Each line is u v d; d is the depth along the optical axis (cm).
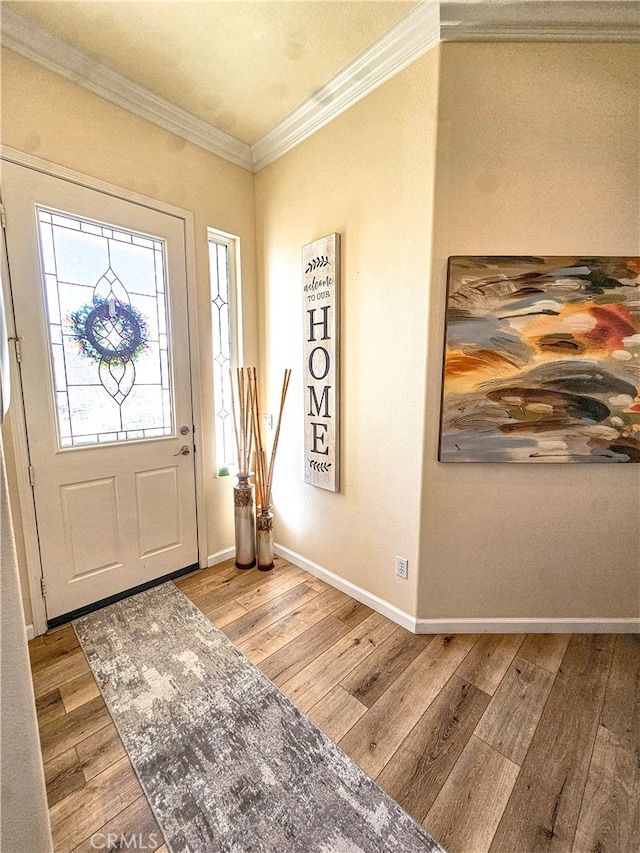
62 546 182
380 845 97
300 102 191
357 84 171
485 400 162
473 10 138
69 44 156
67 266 173
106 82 173
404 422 175
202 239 220
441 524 173
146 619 189
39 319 167
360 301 187
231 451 255
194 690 146
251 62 166
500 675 153
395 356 175
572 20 139
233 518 256
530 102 147
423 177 155
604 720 133
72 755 121
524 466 168
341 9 141
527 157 150
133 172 189
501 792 110
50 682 150
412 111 156
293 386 235
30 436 169
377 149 170
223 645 171
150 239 199
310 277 206
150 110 189
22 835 71
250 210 242
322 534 225
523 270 154
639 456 164
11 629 70
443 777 114
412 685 148
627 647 169
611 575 175
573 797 108
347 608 200
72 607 188
